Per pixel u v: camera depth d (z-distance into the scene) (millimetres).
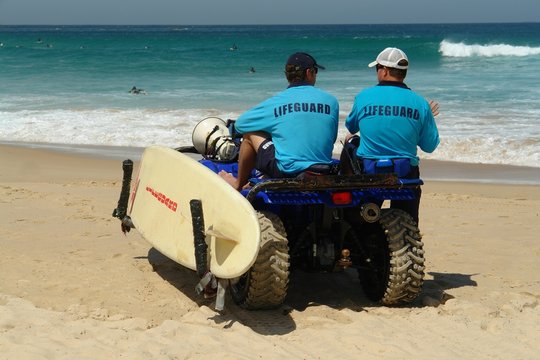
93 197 9891
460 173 13750
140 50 62406
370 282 5566
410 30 174875
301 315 5066
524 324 5035
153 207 5727
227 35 123000
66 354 4195
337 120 5230
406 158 5145
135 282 5824
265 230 4840
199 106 22797
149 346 4344
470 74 33188
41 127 18766
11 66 42000
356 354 4379
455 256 7215
